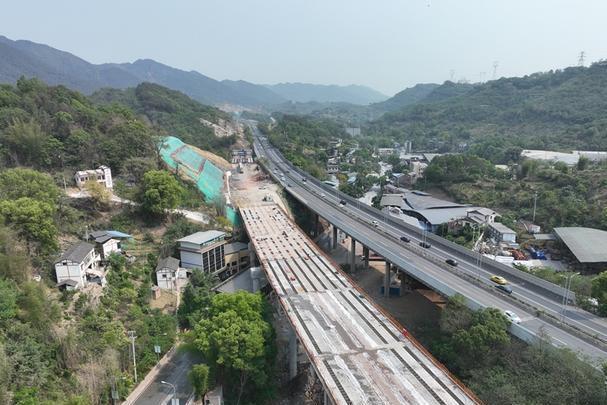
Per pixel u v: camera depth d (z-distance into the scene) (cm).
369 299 5800
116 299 6325
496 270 7419
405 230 10006
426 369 4175
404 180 18012
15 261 5250
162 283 7406
